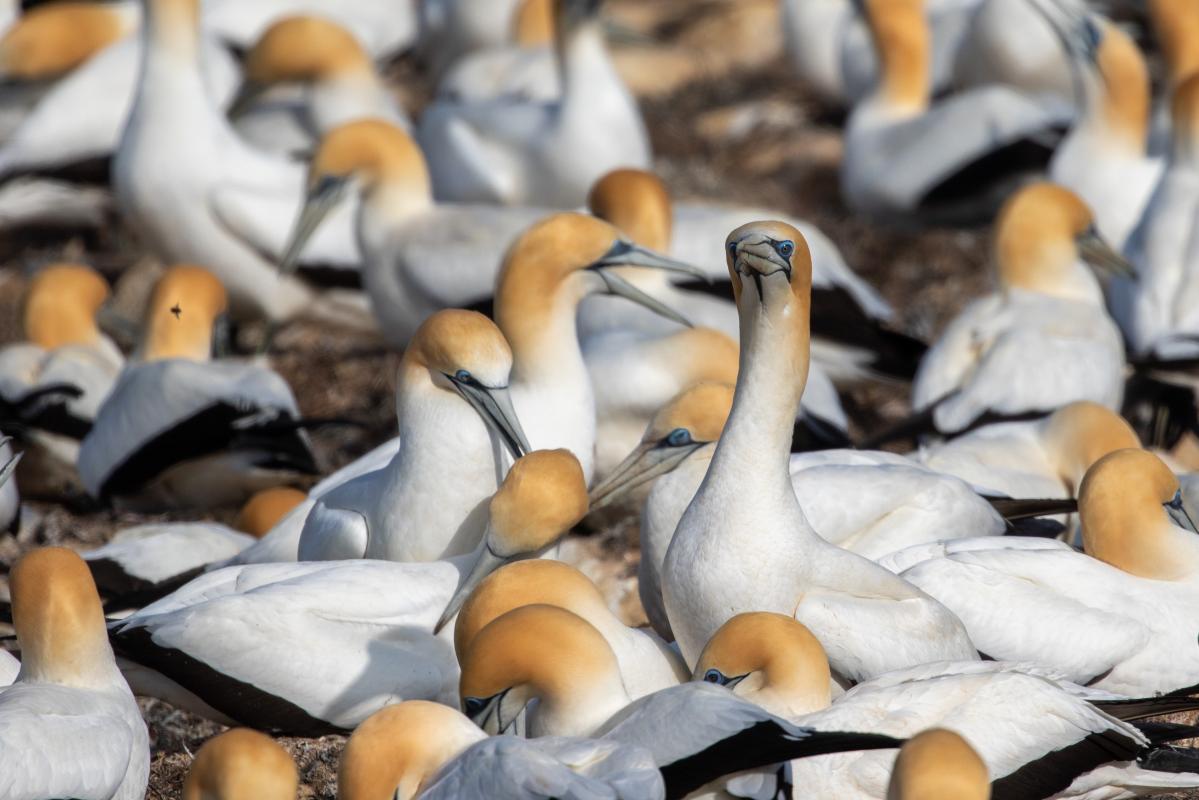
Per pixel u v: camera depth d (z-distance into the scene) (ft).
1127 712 36.11
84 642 35.17
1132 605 40.37
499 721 33.50
